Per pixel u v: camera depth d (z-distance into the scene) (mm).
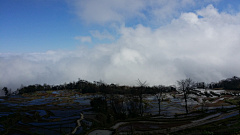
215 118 56594
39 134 53500
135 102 88750
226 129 33562
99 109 98688
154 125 50344
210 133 31766
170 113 86688
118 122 54500
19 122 73000
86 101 160875
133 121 55094
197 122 52062
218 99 143750
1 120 75312
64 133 54156
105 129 46406
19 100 173625
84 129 57469
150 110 99312
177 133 38125
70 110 105938
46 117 84125
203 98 156750
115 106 80812
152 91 155500
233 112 65812
